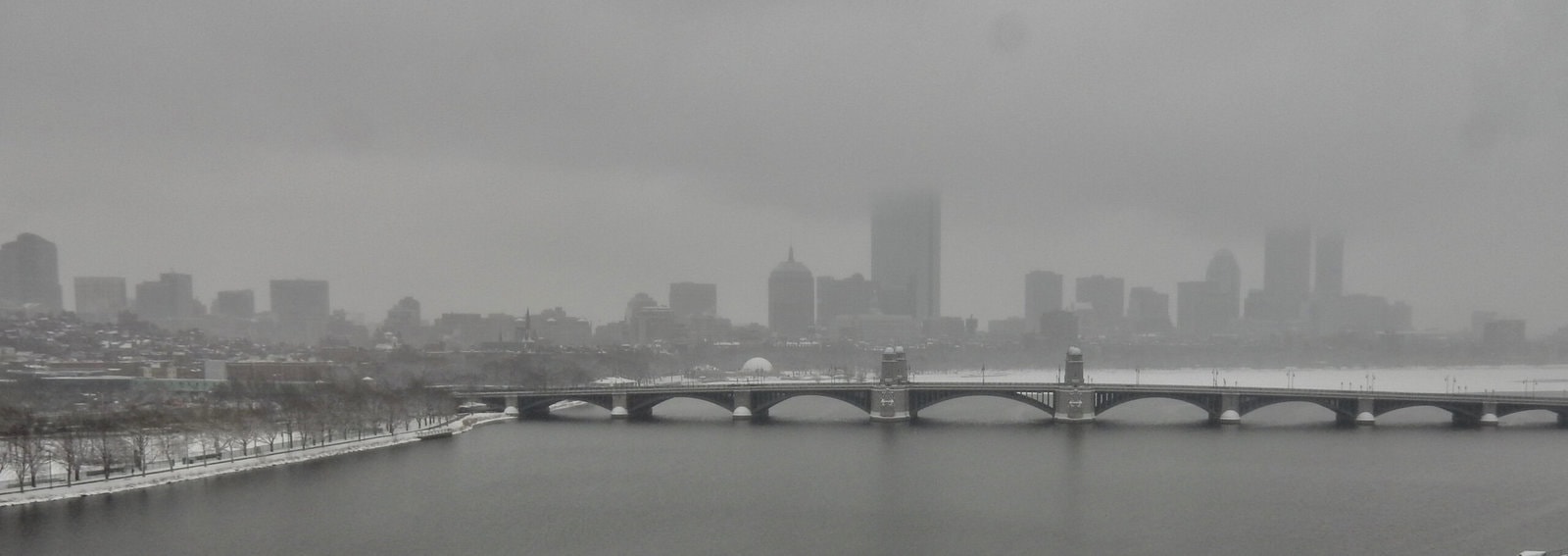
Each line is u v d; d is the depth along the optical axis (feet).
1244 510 567.59
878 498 606.55
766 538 510.99
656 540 506.48
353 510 566.77
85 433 636.07
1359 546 485.15
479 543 498.69
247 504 574.15
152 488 607.37
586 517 556.51
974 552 483.51
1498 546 482.28
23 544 479.00
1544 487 631.15
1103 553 478.18
